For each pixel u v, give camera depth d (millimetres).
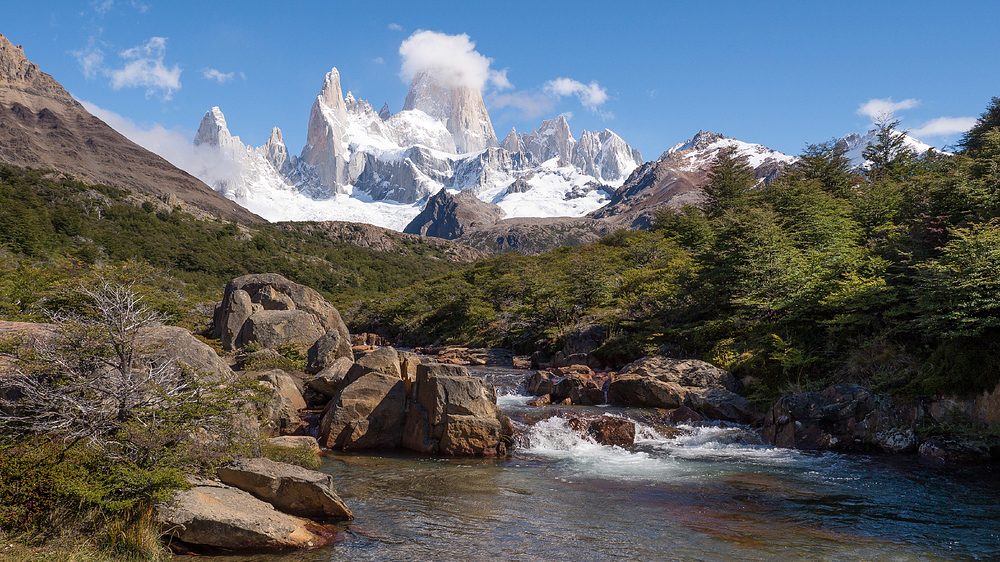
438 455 17781
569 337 39406
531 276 61781
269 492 10898
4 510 7922
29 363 9352
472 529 11031
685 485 14812
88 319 10094
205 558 8938
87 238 122812
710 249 34531
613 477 15594
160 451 9344
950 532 11391
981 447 17312
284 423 19000
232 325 31609
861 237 37219
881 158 64688
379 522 11211
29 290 32531
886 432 19203
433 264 192750
